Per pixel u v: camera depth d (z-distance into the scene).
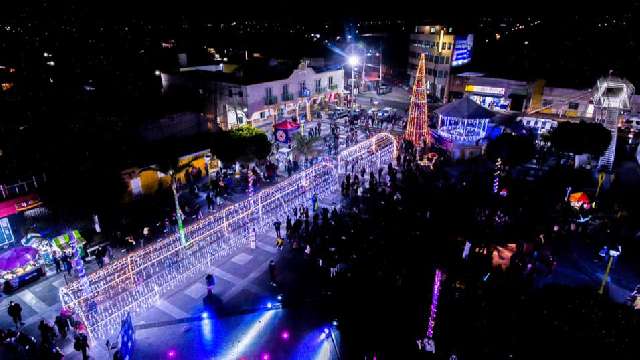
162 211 30.25
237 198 32.69
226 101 50.03
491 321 18.11
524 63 68.31
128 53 81.62
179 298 21.27
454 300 20.11
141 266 23.61
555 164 38.16
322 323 19.31
